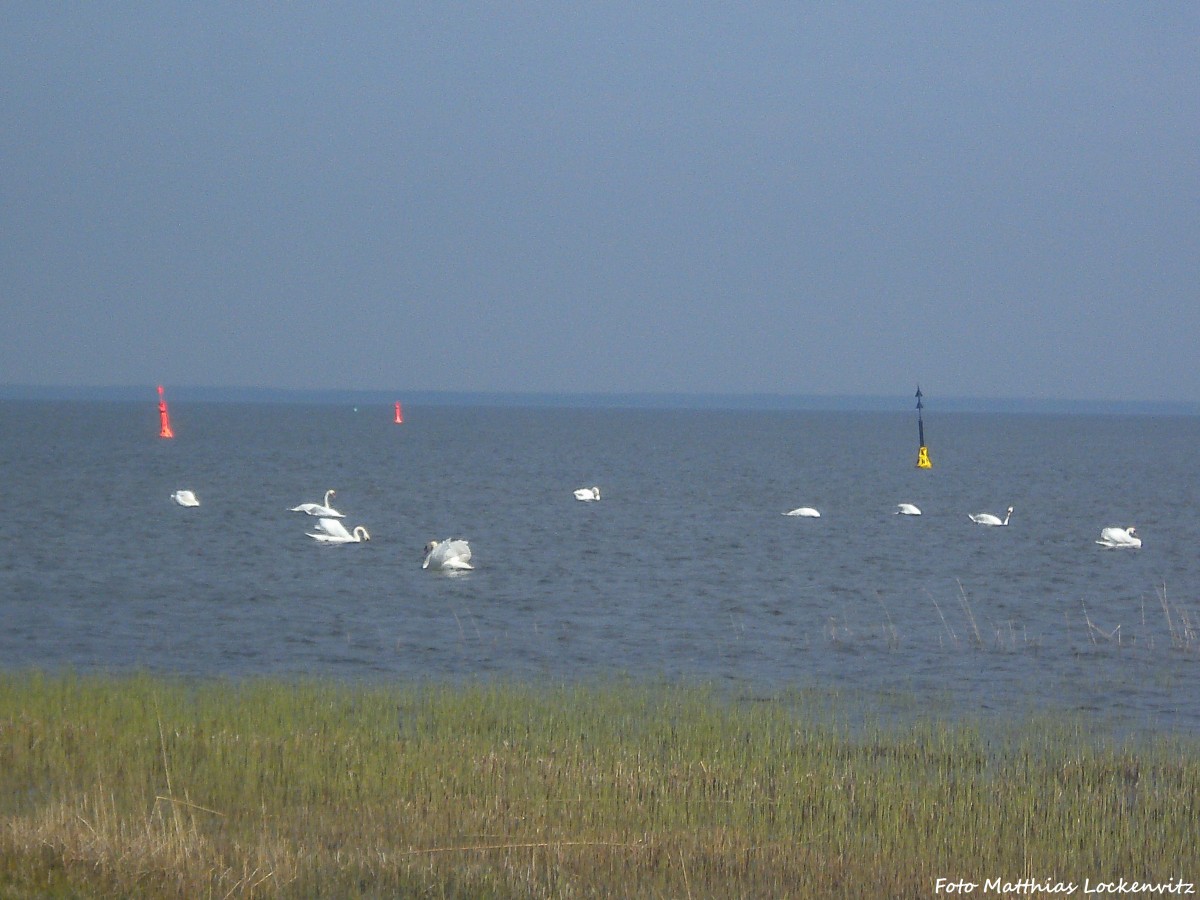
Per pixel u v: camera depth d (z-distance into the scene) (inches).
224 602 5610.2
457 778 2689.5
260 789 2596.0
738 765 2883.9
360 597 5831.7
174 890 1941.4
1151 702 3922.2
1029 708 3801.7
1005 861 2359.7
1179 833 2519.7
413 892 2032.5
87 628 4928.6
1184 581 6948.8
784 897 2122.3
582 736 3149.6
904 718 3602.4
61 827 2128.4
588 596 6023.6
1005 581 6835.6
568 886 2081.7
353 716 3262.8
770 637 5027.1
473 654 4591.5
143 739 2866.6
